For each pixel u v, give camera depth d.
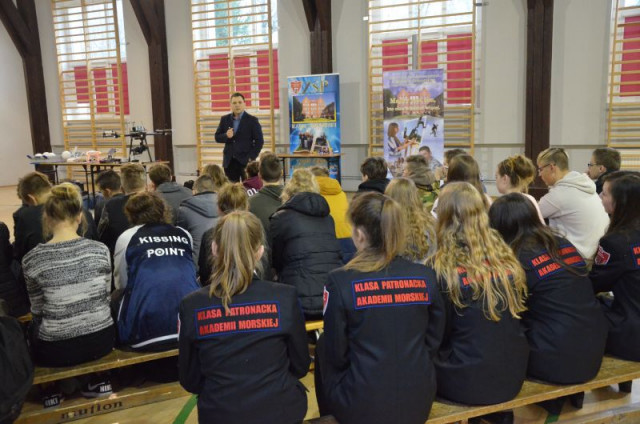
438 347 1.63
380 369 1.47
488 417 2.08
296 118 7.12
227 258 1.52
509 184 2.73
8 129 9.73
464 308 1.67
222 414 1.48
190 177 8.87
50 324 2.04
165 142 8.73
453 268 1.67
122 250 2.32
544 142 6.68
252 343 1.50
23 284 2.50
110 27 8.95
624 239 2.01
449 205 1.74
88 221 3.06
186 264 2.31
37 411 2.15
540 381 1.88
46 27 9.30
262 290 1.55
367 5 7.31
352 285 1.51
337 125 6.98
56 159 6.93
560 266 1.82
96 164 6.47
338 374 1.59
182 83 8.60
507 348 1.68
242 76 8.02
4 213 7.12
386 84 6.54
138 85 8.96
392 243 1.54
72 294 2.06
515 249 1.84
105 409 2.25
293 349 1.59
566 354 1.80
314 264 2.49
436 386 1.62
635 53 6.38
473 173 2.76
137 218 2.37
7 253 2.44
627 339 2.01
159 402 2.34
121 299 2.35
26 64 9.35
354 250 3.21
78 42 9.04
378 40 7.47
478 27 6.94
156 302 2.21
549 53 6.51
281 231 2.55
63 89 9.33
